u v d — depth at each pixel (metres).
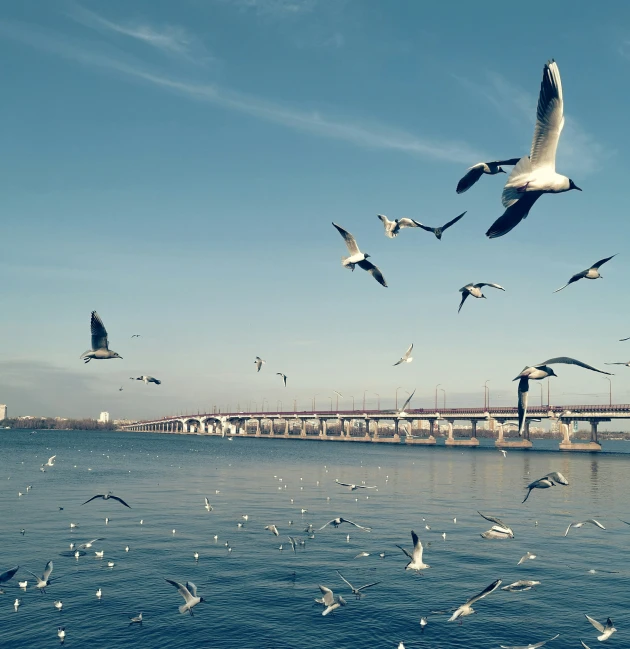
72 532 51.66
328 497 76.69
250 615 33.50
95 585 37.81
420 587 38.53
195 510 64.19
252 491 82.06
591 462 158.75
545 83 9.76
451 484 95.25
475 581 39.88
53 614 33.16
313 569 41.84
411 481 99.38
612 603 36.31
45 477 94.75
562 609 35.31
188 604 24.30
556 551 47.81
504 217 10.20
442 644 30.52
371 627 32.28
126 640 30.23
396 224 16.95
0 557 43.47
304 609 34.44
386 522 58.81
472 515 63.75
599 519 62.38
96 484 86.75
